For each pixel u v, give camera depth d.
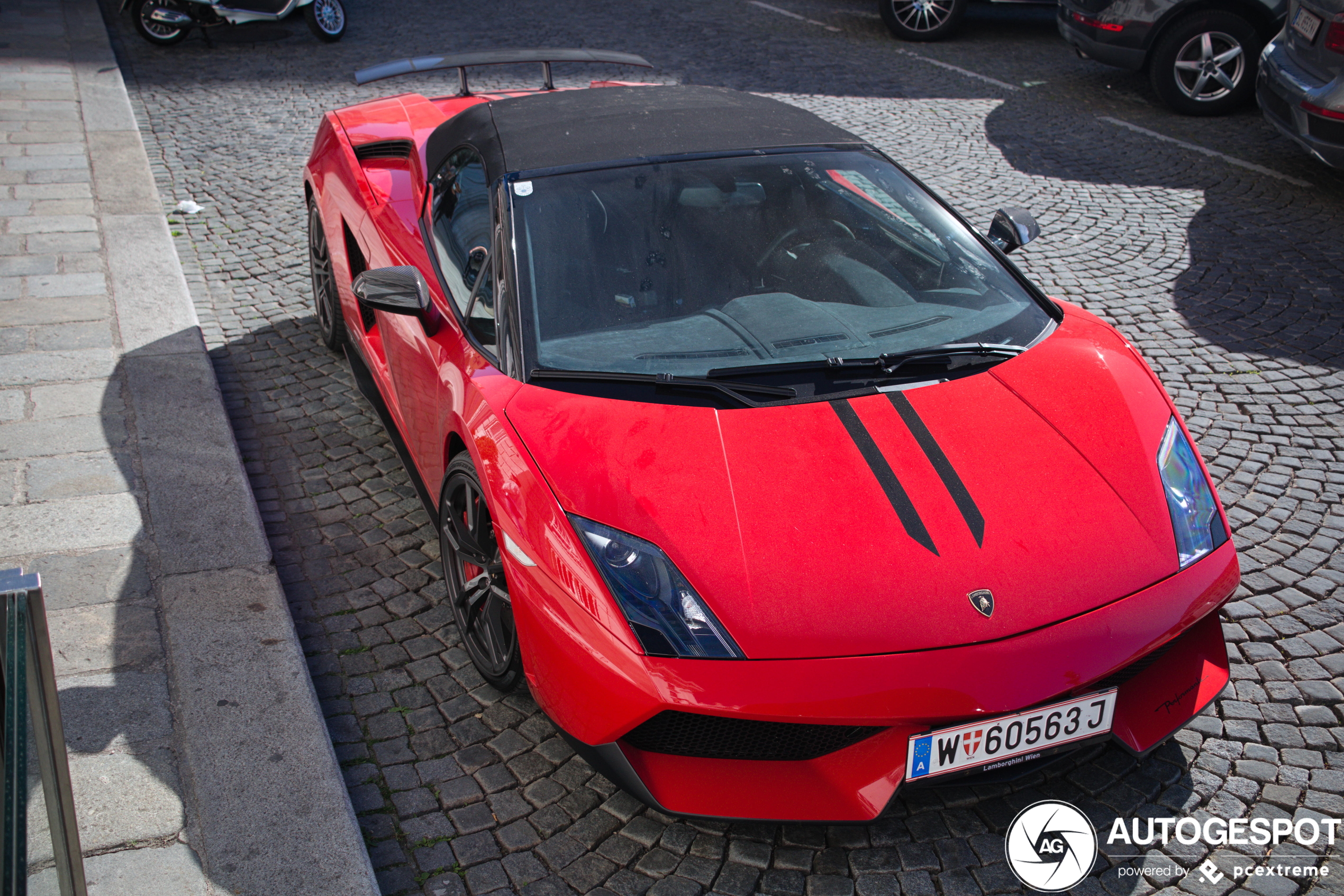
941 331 2.77
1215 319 4.99
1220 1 7.92
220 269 5.67
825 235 2.96
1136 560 2.23
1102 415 2.54
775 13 11.92
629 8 11.94
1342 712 2.68
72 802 1.51
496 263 2.85
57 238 5.75
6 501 3.47
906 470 2.32
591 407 2.48
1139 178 6.91
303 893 2.13
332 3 10.22
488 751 2.61
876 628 2.05
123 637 2.88
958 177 6.91
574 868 2.27
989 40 10.84
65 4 11.48
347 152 4.26
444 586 3.26
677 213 2.92
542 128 3.31
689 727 2.13
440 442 2.94
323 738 2.54
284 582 3.29
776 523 2.19
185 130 7.84
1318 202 6.45
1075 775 2.50
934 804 2.43
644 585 2.12
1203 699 2.34
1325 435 4.02
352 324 4.18
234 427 4.23
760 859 2.29
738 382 2.54
